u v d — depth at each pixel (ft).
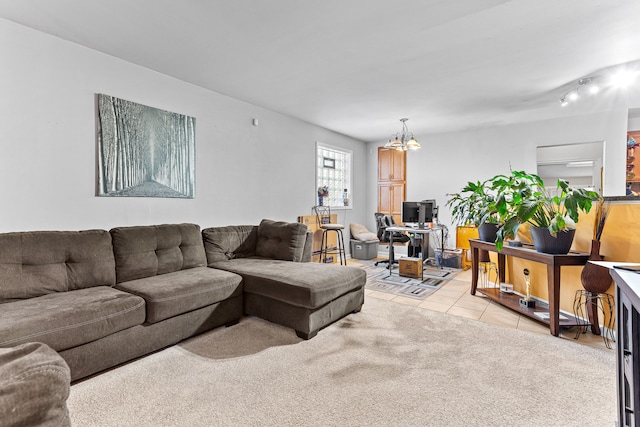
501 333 8.46
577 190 8.04
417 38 8.19
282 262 10.65
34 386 3.00
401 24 7.53
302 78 10.94
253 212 13.98
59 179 8.22
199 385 6.01
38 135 7.86
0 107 7.30
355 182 21.61
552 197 8.92
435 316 9.79
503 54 9.02
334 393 5.75
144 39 8.32
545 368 6.63
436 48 8.72
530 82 11.09
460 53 9.00
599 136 14.75
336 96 12.80
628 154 14.70
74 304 6.15
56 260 7.25
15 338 5.03
